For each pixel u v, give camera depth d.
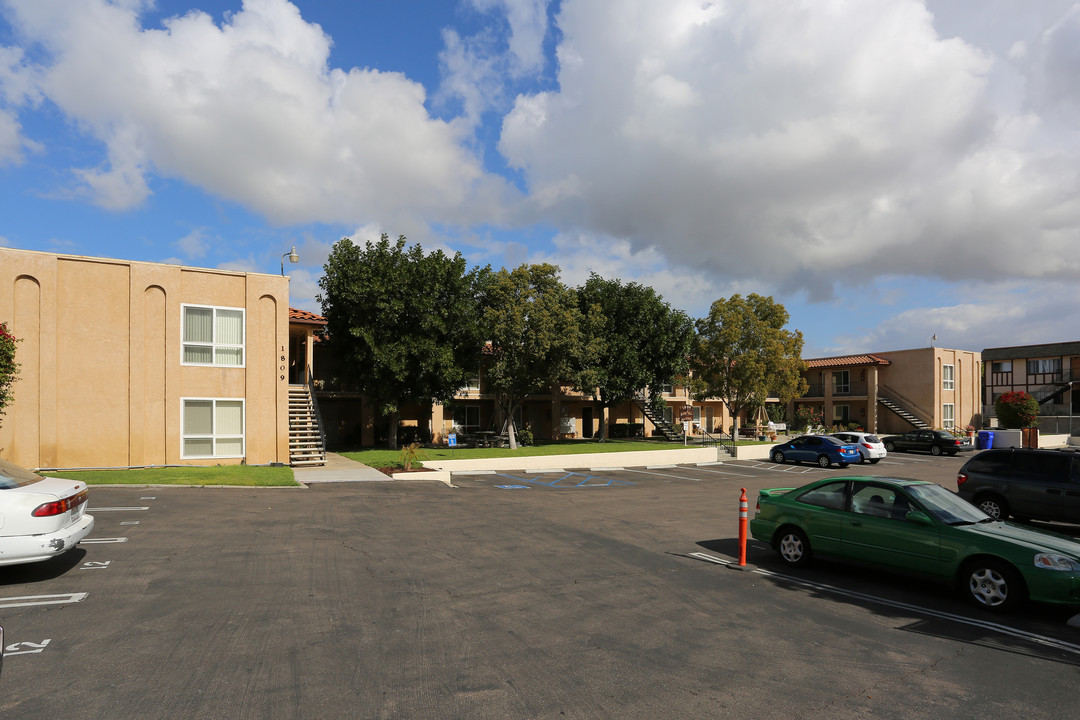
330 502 13.92
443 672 5.32
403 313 27.23
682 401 46.12
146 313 18.34
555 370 30.14
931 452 34.09
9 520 7.18
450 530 11.37
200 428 19.11
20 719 4.36
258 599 7.16
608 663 5.59
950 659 5.88
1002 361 52.84
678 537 11.47
